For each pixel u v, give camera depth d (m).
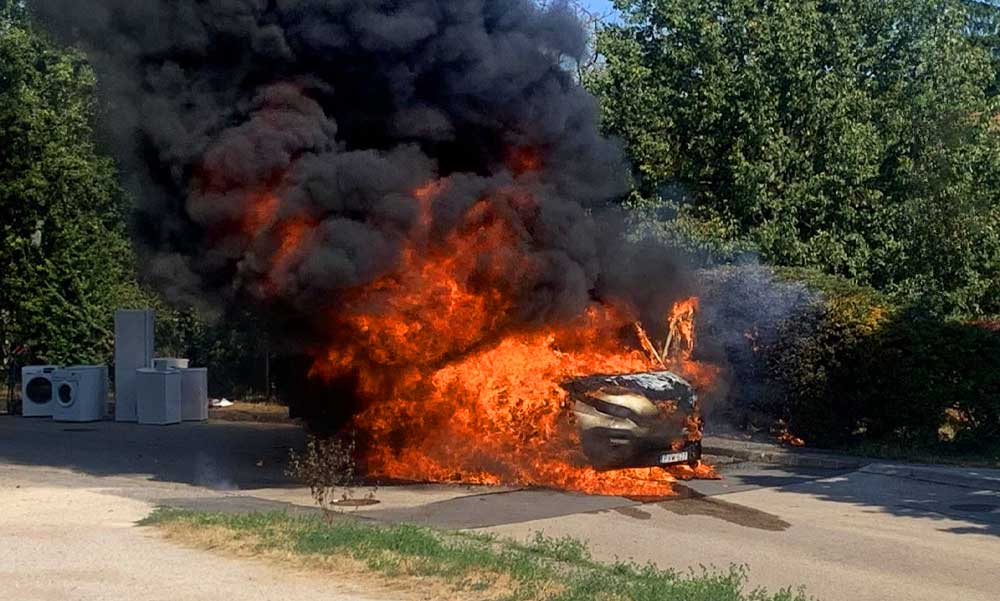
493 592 8.17
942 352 16.05
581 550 9.85
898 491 13.73
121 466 15.80
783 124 20.72
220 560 9.18
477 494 13.27
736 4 21.16
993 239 19.81
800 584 9.29
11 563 9.12
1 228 24.22
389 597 8.06
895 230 20.45
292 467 15.17
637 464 13.68
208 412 22.03
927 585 9.31
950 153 20.28
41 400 22.09
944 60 21.38
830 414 16.78
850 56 20.91
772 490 13.75
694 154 21.55
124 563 9.10
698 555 10.35
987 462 15.41
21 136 23.91
